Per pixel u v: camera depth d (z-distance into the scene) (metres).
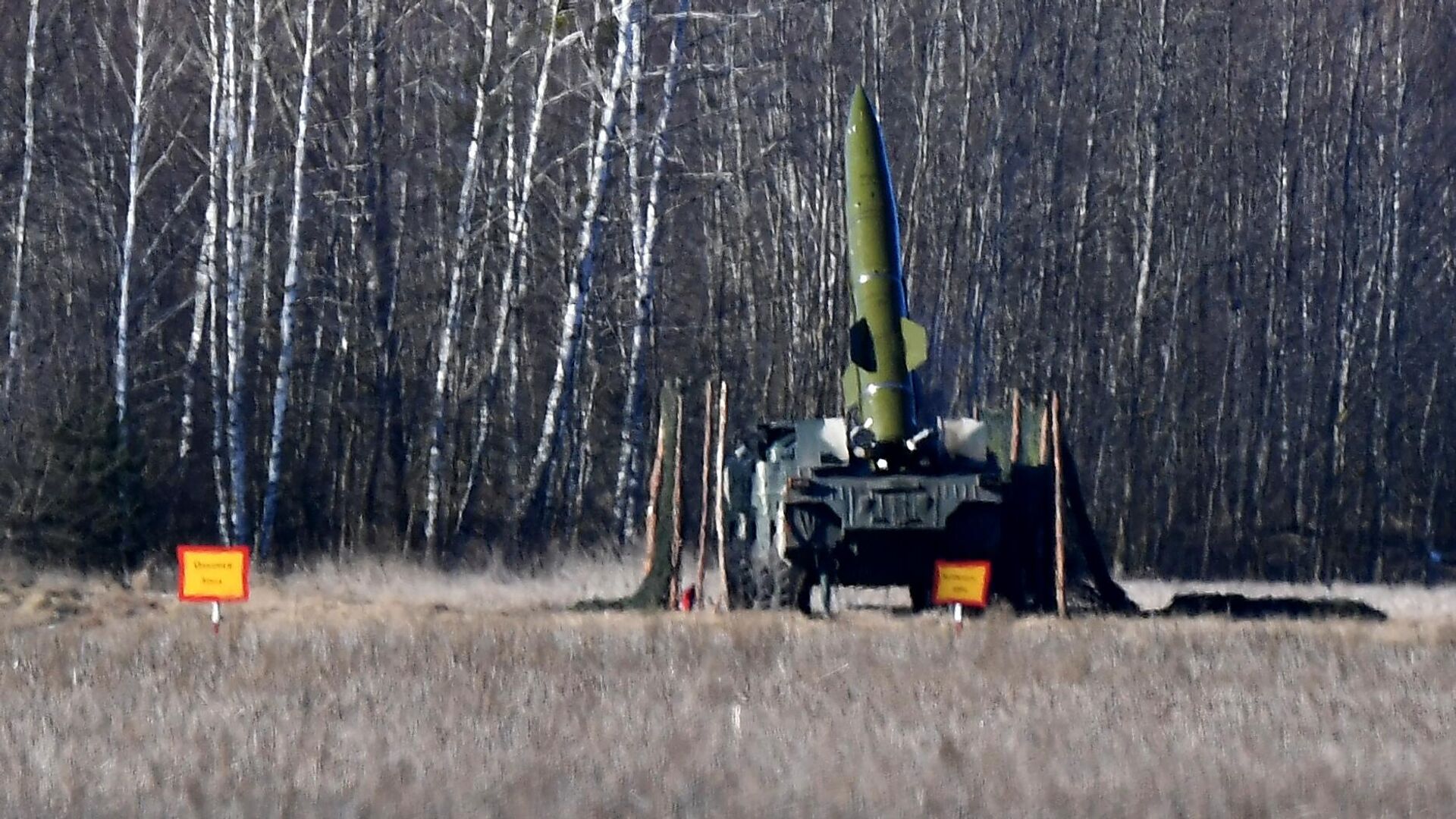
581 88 165.25
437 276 175.00
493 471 172.75
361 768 50.75
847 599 117.25
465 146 177.00
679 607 100.19
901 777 49.69
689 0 167.12
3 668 69.38
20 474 130.88
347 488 168.12
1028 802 46.84
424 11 174.12
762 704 61.31
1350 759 52.62
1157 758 52.62
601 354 186.88
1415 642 81.06
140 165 172.00
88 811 46.25
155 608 97.25
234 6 147.12
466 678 66.94
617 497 176.38
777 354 187.88
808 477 91.81
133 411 157.62
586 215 143.88
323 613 93.12
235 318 141.00
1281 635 82.81
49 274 170.62
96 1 177.38
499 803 46.50
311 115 155.50
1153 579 171.25
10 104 167.00
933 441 92.38
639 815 45.44
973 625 85.75
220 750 53.03
